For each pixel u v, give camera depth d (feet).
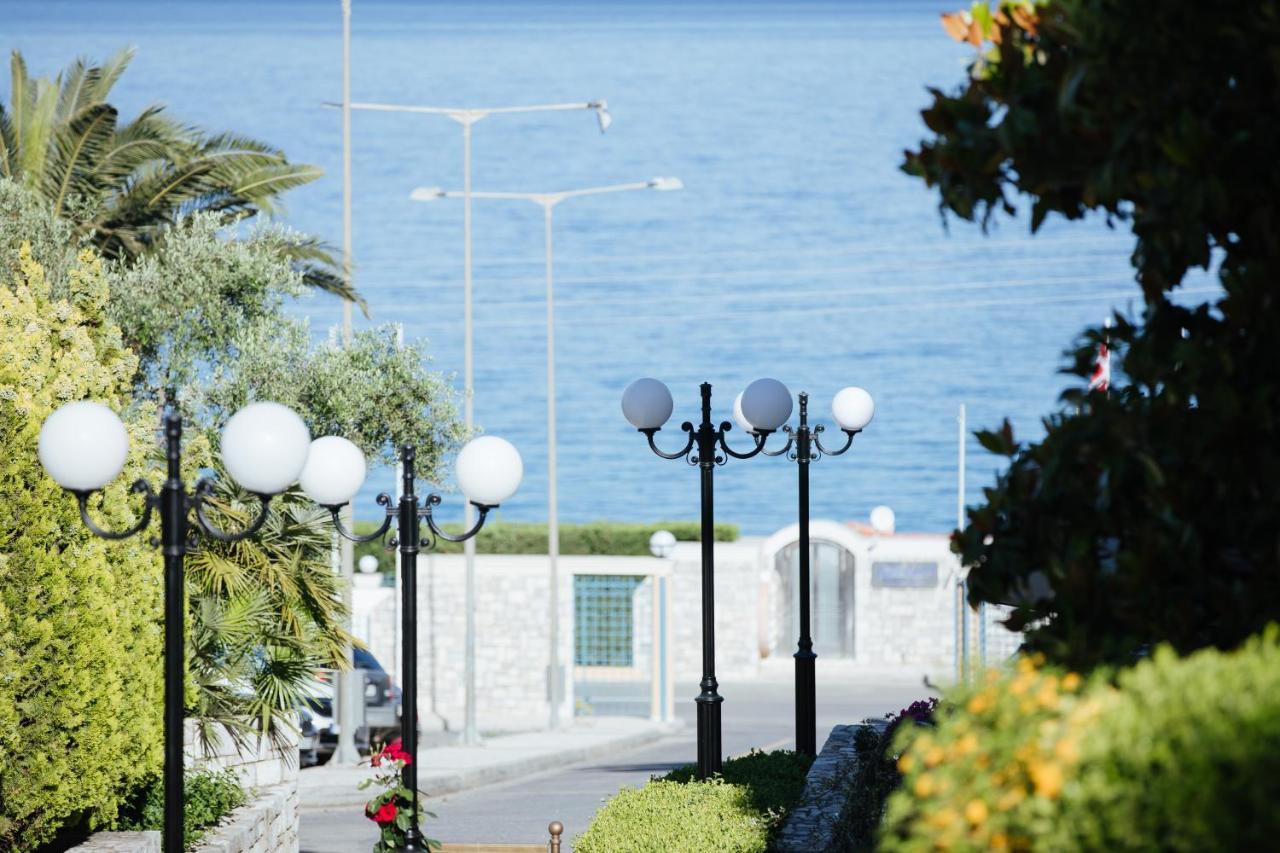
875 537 340.80
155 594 105.40
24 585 91.09
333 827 160.56
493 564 285.43
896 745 44.01
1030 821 38.11
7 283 150.92
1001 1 52.19
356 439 173.78
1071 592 48.34
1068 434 49.83
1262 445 47.39
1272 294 47.21
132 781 102.99
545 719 277.23
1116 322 52.24
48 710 92.63
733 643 328.49
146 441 115.75
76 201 173.68
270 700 132.87
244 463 75.46
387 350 176.96
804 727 123.34
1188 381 48.03
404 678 93.56
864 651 331.57
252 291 167.12
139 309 159.02
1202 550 49.26
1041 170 50.49
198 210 179.93
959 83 53.78
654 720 270.05
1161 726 37.86
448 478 179.73
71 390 100.32
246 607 126.93
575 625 292.20
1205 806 35.70
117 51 184.44
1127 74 48.34
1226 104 48.37
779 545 335.67
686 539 337.72
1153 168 48.75
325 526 133.49
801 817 92.07
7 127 176.35
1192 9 47.65
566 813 167.02
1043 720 40.75
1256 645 42.65
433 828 158.10
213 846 109.29
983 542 51.24
